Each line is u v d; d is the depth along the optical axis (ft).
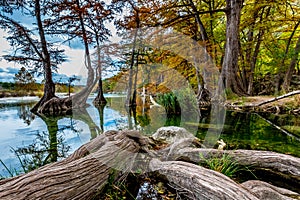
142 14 23.36
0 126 15.78
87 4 26.37
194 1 32.89
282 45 38.06
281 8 32.53
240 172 6.03
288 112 17.52
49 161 7.80
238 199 3.62
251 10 30.45
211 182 4.24
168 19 26.81
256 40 37.78
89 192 4.63
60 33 28.81
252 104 19.51
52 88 27.91
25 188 3.65
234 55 25.04
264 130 11.67
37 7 27.84
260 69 45.93
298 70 43.14
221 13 33.83
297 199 4.39
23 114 23.62
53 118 20.11
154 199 4.85
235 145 8.50
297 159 5.62
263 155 6.13
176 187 5.09
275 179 5.63
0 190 3.49
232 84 24.62
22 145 10.21
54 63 29.32
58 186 4.01
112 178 5.53
